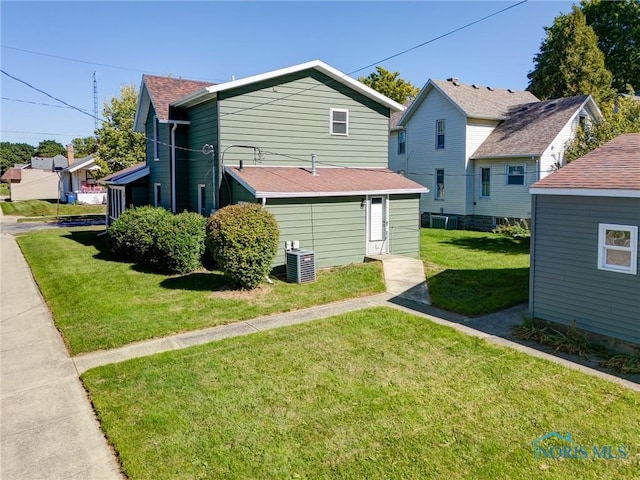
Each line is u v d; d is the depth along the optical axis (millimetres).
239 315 9469
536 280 8641
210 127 14984
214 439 5098
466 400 5895
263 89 14781
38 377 6824
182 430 5277
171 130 17016
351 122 16547
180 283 12062
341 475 4484
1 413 5793
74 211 37812
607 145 9484
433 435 5133
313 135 15805
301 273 12000
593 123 19188
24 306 10484
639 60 34938
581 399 5895
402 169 27766
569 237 8023
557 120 21625
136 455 4824
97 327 8734
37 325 9164
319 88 15781
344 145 16469
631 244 7172
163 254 13125
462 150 23609
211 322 9062
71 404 6008
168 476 4508
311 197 13320
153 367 6996
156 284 11977
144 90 19188
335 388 6258
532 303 8727
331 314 9555
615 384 6309
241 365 7051
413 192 15094
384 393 6102
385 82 42719
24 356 7613
